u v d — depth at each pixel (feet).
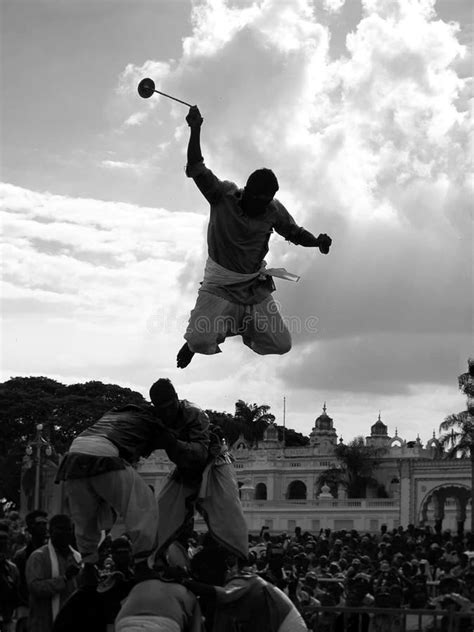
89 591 34.76
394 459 357.61
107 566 41.04
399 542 105.40
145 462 265.95
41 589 41.32
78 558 42.75
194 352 33.09
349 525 282.36
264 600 35.04
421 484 270.67
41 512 47.32
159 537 34.73
